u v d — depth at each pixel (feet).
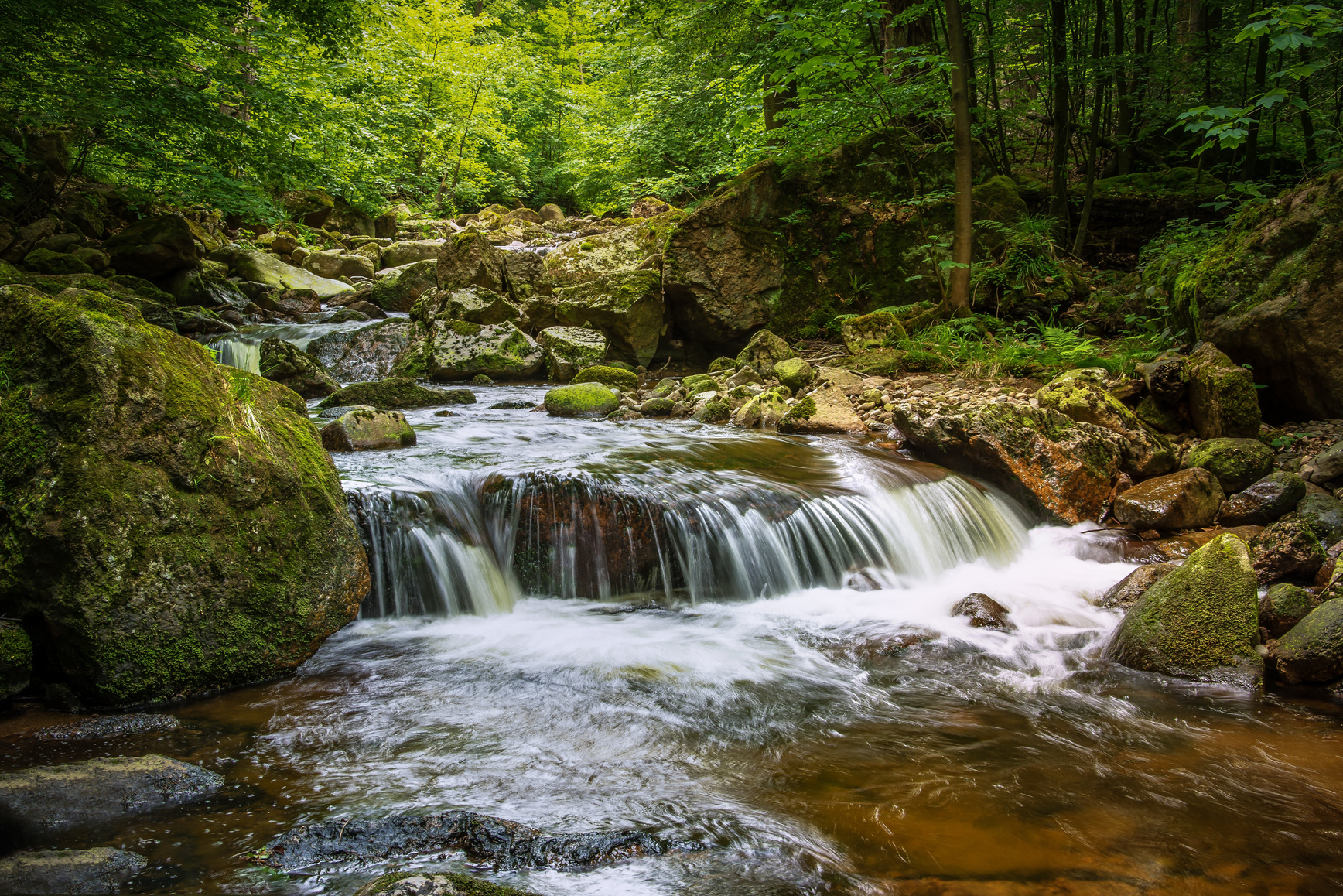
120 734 10.98
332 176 47.03
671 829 9.24
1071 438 21.44
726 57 54.19
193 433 12.75
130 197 46.62
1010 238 36.06
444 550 16.42
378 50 68.85
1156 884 8.41
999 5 39.58
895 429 25.04
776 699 12.97
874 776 10.62
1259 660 13.80
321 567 13.76
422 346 37.32
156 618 12.01
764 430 26.63
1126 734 11.99
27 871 7.87
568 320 38.81
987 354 30.42
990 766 10.95
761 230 37.96
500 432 24.76
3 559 11.42
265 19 47.09
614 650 14.74
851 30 33.76
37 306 12.59
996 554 20.12
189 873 8.22
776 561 17.93
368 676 13.34
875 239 38.47
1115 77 39.93
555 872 8.46
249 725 11.54
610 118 93.35
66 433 11.84
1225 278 24.27
